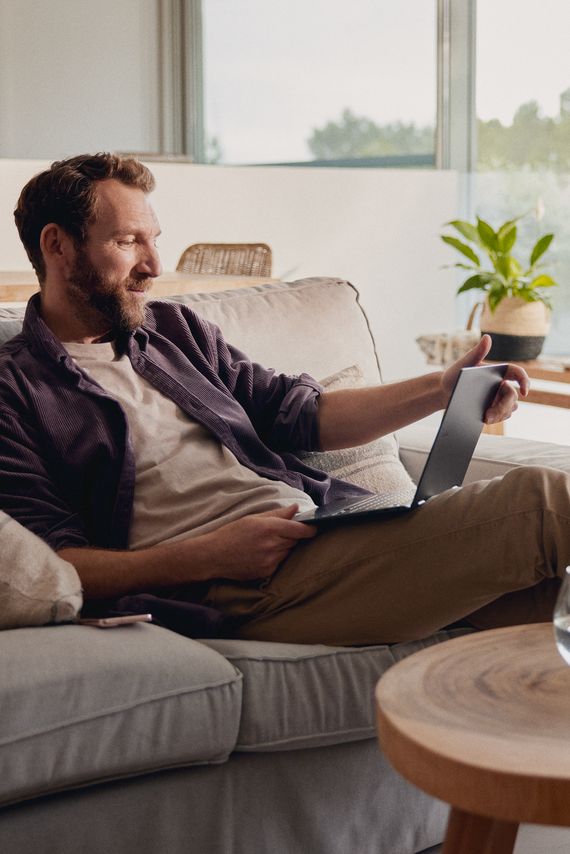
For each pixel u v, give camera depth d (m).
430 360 3.87
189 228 5.00
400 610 1.54
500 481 1.51
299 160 6.56
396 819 1.62
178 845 1.40
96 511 1.72
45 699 1.24
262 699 1.44
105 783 1.34
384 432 1.96
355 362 2.28
